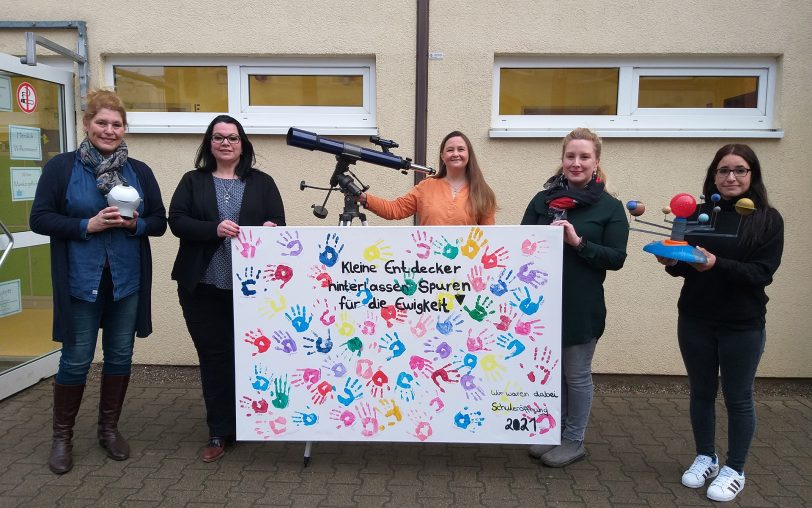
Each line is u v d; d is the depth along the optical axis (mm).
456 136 3244
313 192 4418
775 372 4398
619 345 4453
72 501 2824
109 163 3023
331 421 3070
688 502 2877
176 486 2975
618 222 3033
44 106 4297
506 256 2957
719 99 4359
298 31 4273
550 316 2967
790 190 4246
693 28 4172
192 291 3090
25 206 4266
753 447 3477
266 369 3057
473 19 4211
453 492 2957
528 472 3164
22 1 4293
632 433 3664
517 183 4328
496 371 3014
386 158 3158
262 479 3057
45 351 4441
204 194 3086
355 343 3033
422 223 3316
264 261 3012
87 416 3781
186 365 4594
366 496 2910
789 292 4320
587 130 3074
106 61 4434
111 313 3186
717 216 2863
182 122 4457
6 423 3652
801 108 4195
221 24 4289
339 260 2998
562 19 4199
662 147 4289
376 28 4246
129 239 3133
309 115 4445
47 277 4438
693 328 2941
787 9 4129
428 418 3049
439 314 3004
